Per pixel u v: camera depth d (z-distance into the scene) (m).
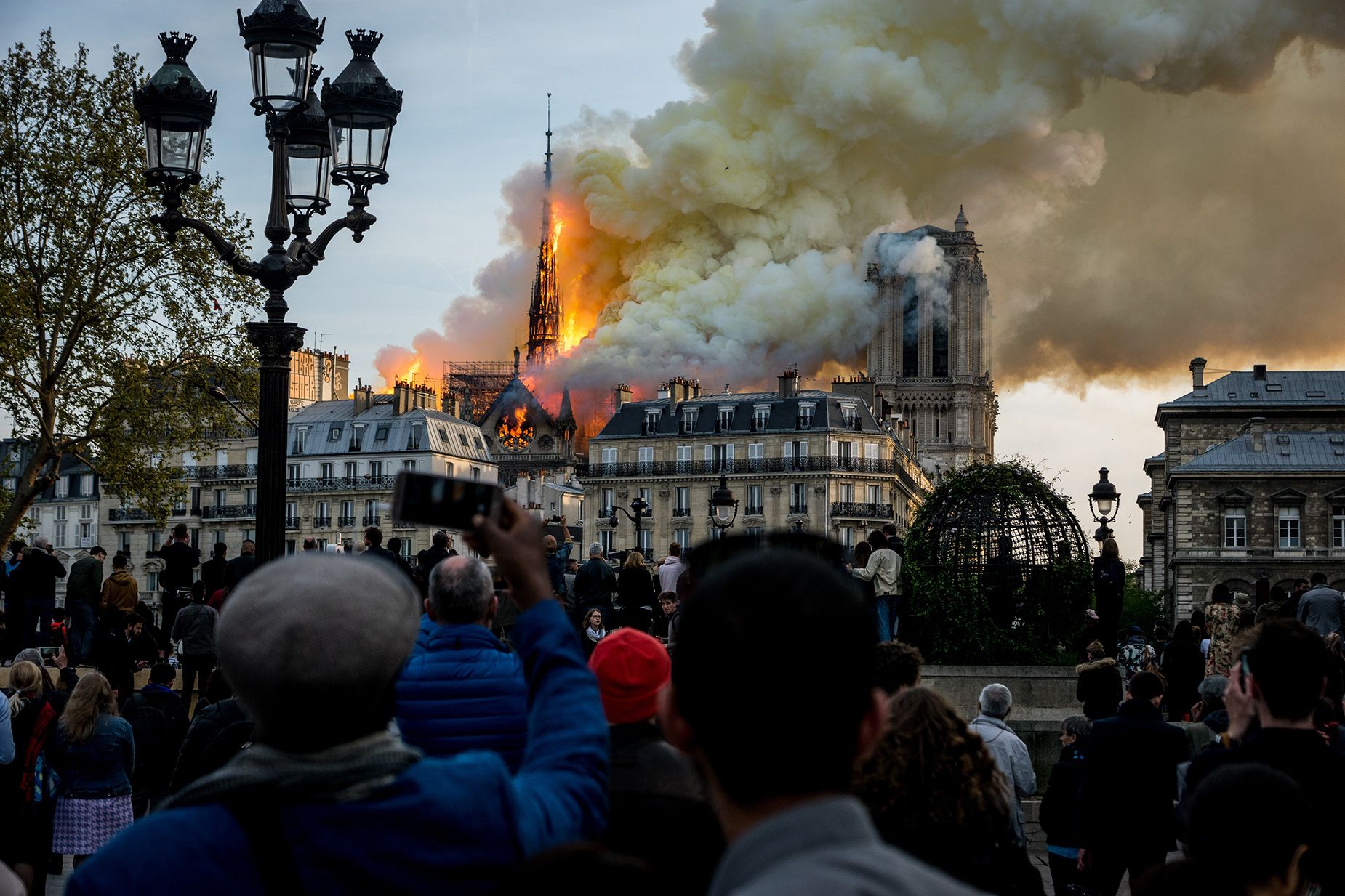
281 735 4.07
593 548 27.06
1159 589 138.50
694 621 3.53
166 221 18.50
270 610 4.07
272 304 18.33
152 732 17.92
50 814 15.10
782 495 117.69
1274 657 7.57
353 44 19.25
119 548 117.81
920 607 25.66
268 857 3.87
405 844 3.97
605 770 4.67
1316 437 100.44
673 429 121.25
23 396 44.34
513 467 183.12
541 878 3.27
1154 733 12.22
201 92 18.70
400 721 7.39
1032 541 25.73
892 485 121.75
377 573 4.31
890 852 3.01
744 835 3.20
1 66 43.78
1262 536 98.44
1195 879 5.65
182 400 45.25
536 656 4.80
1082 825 12.31
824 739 3.38
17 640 29.69
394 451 115.25
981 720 13.84
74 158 43.97
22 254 44.38
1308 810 5.61
